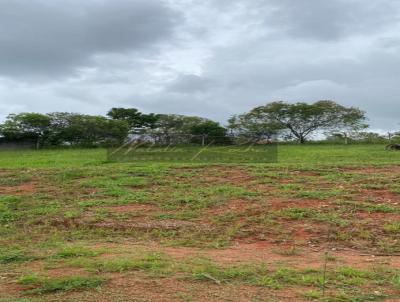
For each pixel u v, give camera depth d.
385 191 10.19
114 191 10.99
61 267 5.93
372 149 22.19
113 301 4.65
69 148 29.61
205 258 6.41
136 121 36.06
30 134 31.59
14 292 4.97
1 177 13.14
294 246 7.27
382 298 4.78
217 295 4.82
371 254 6.83
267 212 8.95
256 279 5.35
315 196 9.83
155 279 5.33
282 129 33.50
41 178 12.75
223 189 10.80
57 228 8.65
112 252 6.73
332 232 7.80
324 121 33.72
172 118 30.03
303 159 16.98
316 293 4.86
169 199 10.19
